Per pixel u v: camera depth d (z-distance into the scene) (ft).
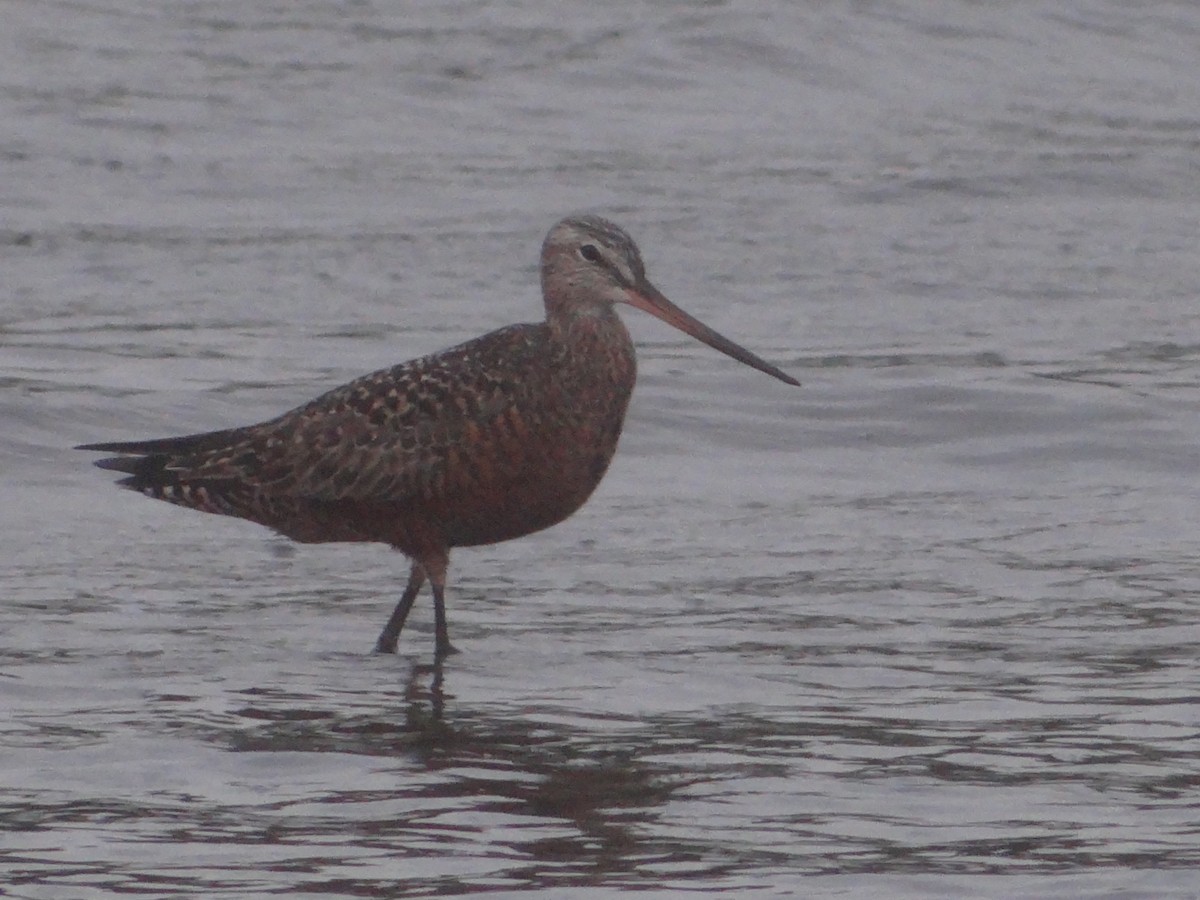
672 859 28.68
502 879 27.91
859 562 46.09
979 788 31.68
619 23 109.29
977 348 65.41
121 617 41.39
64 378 59.47
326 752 33.40
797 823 30.14
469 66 104.37
